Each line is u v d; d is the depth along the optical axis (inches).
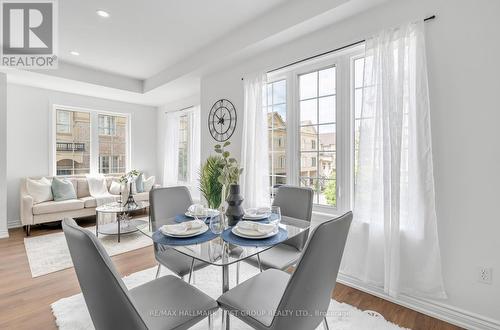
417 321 71.2
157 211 85.7
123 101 216.4
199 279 94.7
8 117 165.3
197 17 105.1
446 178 70.9
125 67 160.2
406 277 76.5
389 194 77.0
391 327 68.5
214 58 126.9
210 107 146.1
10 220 165.3
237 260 54.3
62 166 189.2
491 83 64.2
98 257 34.6
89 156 202.5
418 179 72.9
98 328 42.7
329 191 101.8
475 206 66.9
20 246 129.8
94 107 201.3
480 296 66.5
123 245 131.8
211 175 104.6
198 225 67.7
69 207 162.1
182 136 207.5
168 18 105.8
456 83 69.1
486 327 65.2
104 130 211.0
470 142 67.2
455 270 69.9
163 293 54.9
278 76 116.9
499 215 63.8
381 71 79.3
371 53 82.2
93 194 184.5
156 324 45.6
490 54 64.3
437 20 71.8
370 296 84.3
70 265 108.2
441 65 71.3
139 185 202.4
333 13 86.0
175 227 66.4
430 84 73.0
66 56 143.5
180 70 149.3
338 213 97.9
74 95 190.7
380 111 80.0
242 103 129.2
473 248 67.3
